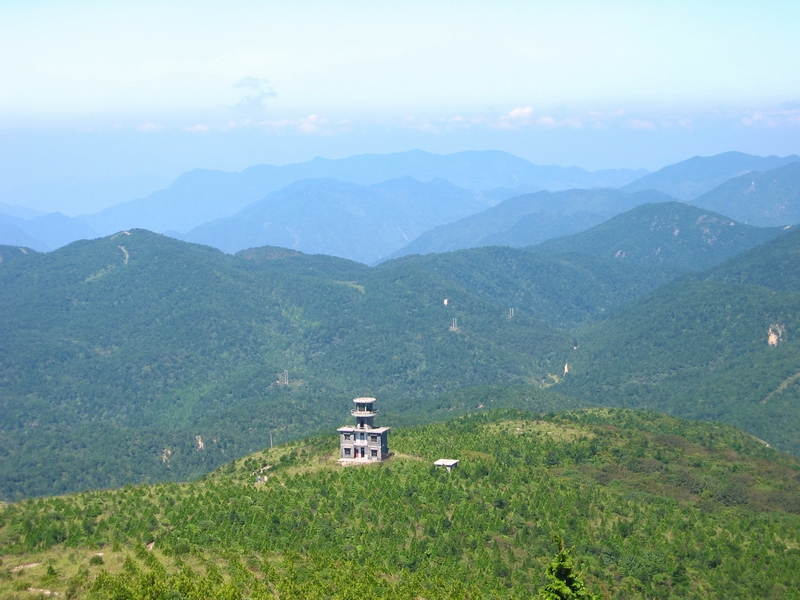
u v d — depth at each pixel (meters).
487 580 165.00
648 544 187.88
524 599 159.12
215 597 134.75
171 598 132.75
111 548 158.50
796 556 187.38
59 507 183.00
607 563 180.12
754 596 173.75
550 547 180.50
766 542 193.12
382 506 188.25
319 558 160.25
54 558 152.25
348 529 177.88
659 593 172.38
